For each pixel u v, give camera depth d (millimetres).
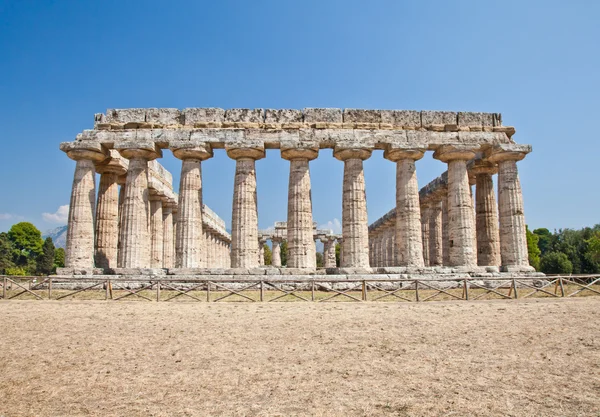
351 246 28422
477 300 21000
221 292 24344
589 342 12578
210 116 29297
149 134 28484
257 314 17047
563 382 9547
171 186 42812
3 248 77062
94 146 28250
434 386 9453
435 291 24781
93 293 24062
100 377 10227
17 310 18016
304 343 12969
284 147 28531
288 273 27297
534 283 26734
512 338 13227
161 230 38969
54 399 8977
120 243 28328
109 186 32656
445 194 38719
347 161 29484
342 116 29828
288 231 28938
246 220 28500
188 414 8203
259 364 11109
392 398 8820
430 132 29625
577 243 79938
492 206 33469
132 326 15109
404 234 28922
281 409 8367
